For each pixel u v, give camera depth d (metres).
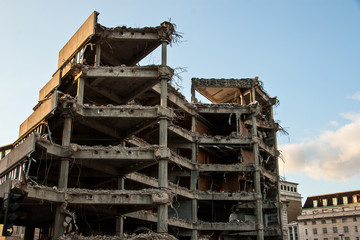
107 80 40.91
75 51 41.88
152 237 34.50
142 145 49.81
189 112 58.94
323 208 104.62
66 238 32.94
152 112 39.06
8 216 17.22
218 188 62.84
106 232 48.78
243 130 62.06
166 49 41.06
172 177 56.47
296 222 106.62
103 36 40.62
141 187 50.41
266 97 68.38
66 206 34.69
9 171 37.66
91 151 37.38
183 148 58.12
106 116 38.59
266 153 65.25
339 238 96.06
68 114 37.78
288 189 109.00
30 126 41.50
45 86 44.50
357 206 98.62
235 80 64.44
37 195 32.72
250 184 63.19
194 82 64.00
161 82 40.00
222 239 60.53
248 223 54.88
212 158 64.94
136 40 41.41
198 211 63.31
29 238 45.75
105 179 45.16
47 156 36.38
